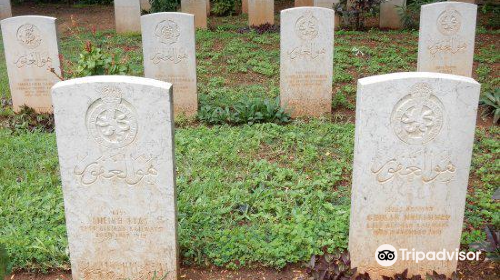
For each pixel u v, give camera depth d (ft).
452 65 14.34
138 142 7.57
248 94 15.21
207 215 9.41
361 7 22.36
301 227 8.87
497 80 16.14
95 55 12.44
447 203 7.78
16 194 10.00
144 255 8.01
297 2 25.50
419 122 7.47
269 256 8.50
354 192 7.79
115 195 7.77
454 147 7.55
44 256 8.51
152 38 13.37
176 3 24.11
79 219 7.87
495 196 7.99
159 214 7.83
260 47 20.22
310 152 11.43
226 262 8.53
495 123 13.32
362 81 7.43
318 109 13.87
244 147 11.70
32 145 11.78
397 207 7.80
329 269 7.82
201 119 13.58
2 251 5.72
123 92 7.41
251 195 9.84
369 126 7.48
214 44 20.59
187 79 13.66
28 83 13.91
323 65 13.50
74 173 7.70
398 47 19.66
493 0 26.61
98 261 8.04
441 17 13.98
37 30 13.51
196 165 10.98
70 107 7.47
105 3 31.94
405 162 7.61
